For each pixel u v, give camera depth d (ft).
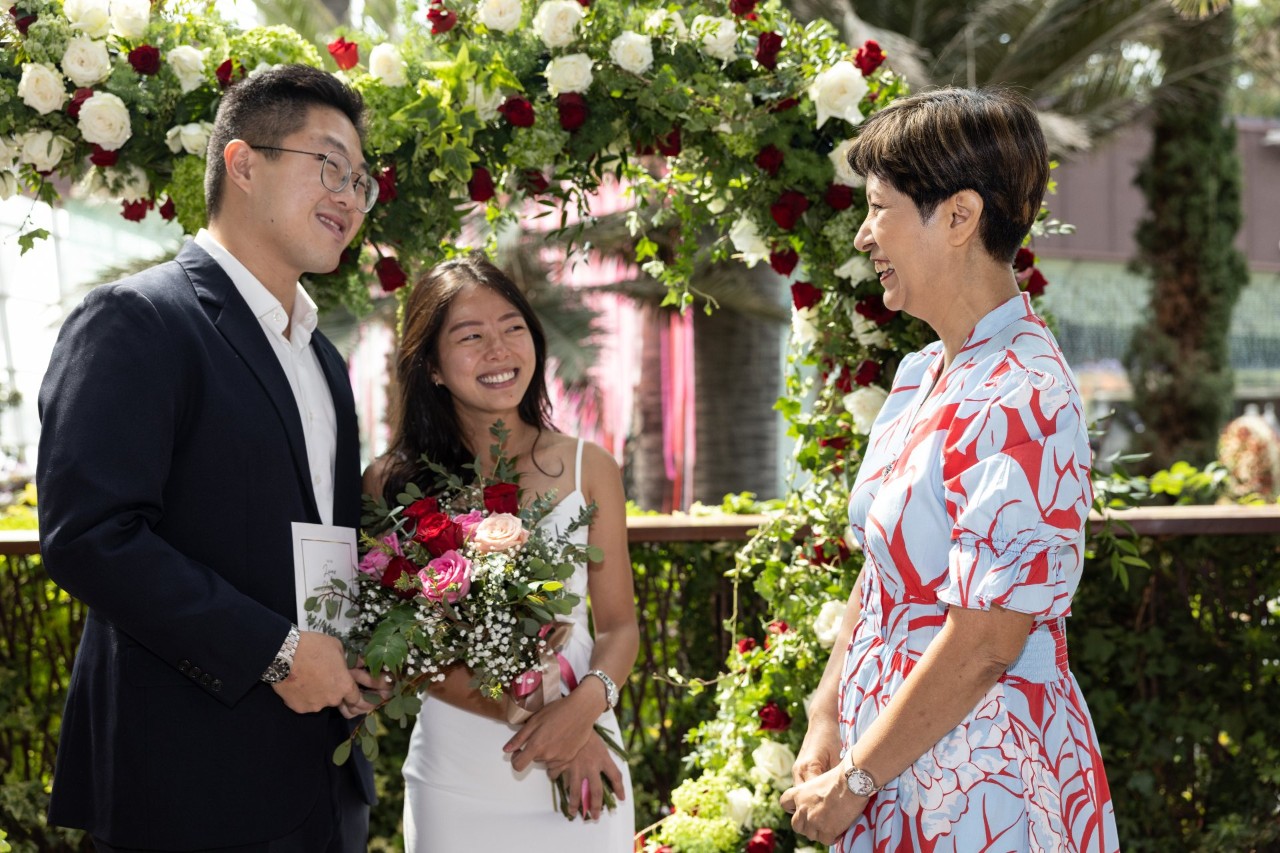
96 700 6.10
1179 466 12.04
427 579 6.06
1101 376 49.16
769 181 8.46
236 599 5.59
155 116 7.93
